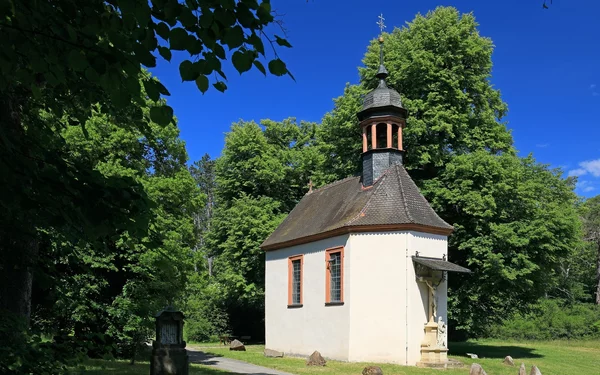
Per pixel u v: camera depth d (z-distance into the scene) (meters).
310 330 24.95
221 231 41.28
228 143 42.12
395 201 23.20
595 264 61.16
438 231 23.06
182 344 14.53
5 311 5.59
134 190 4.79
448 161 28.97
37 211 4.26
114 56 3.92
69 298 6.81
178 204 23.98
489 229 26.28
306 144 47.81
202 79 4.04
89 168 4.70
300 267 26.53
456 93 29.22
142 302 20.72
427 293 22.22
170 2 3.80
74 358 6.01
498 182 26.17
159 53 4.10
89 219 4.26
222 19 3.82
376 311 22.08
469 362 23.20
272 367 20.61
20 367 4.95
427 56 29.47
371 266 22.44
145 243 5.69
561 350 33.81
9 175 3.96
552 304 52.94
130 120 7.20
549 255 26.17
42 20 3.82
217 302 43.56
